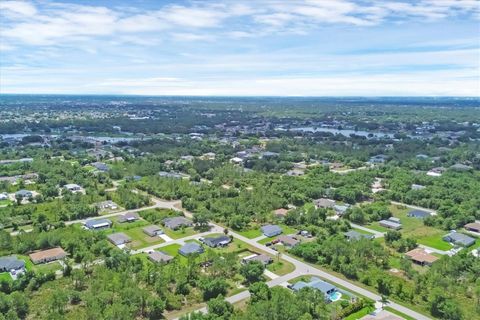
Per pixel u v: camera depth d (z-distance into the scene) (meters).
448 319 149.50
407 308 157.62
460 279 177.88
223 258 191.25
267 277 181.25
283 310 139.88
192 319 140.25
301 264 195.12
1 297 150.12
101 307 146.38
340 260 188.50
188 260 186.50
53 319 139.50
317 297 151.38
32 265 191.12
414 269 187.62
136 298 151.12
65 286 170.88
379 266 193.12
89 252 192.12
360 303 155.75
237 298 162.88
